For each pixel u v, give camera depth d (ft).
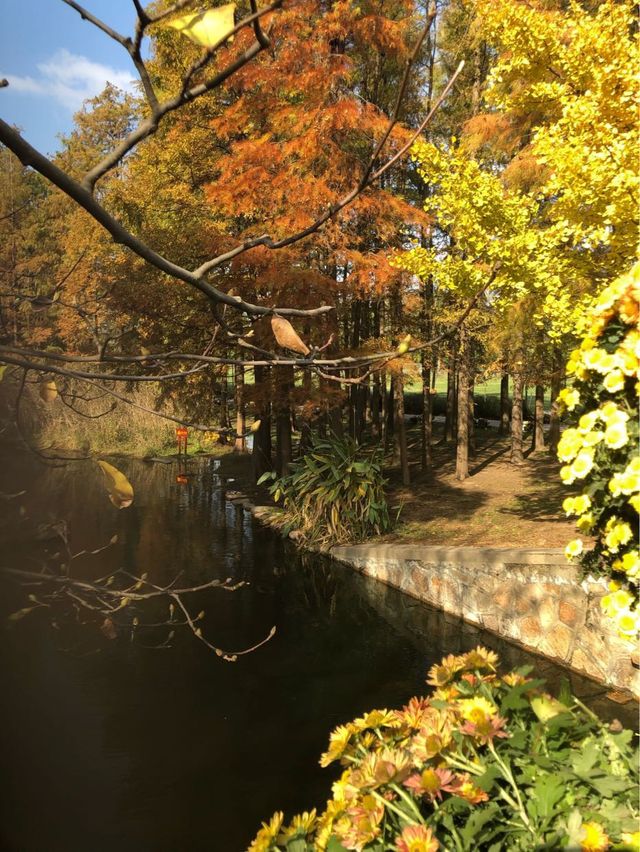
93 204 2.37
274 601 23.17
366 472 30.63
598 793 5.01
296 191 24.17
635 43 15.44
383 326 37.96
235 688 16.19
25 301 4.15
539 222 21.53
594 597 17.06
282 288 24.53
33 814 10.91
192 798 11.73
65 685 14.65
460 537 26.40
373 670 17.49
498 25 17.01
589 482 6.04
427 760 5.55
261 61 19.61
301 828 5.57
